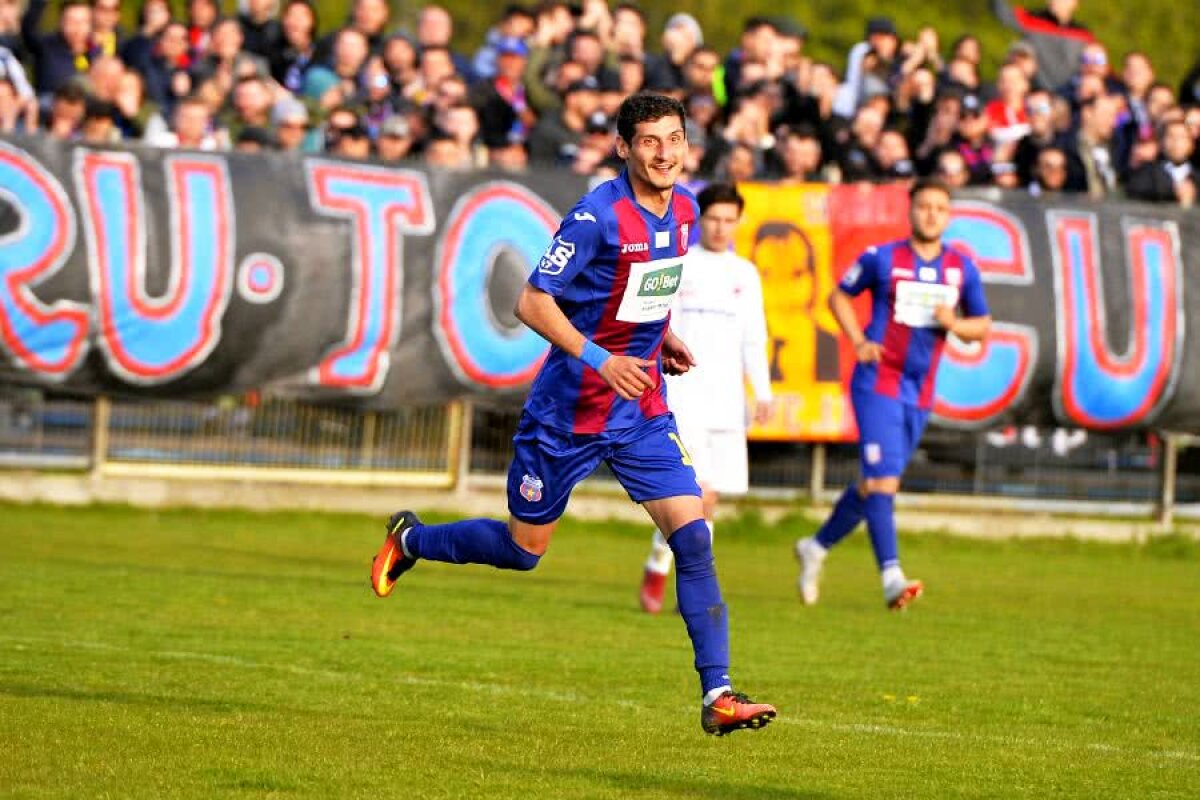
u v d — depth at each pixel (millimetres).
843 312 25312
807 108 38031
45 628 19828
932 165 38188
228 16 39125
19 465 33594
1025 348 35688
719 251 24250
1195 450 37500
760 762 14141
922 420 25438
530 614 23344
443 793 12438
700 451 24047
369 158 33875
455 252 34094
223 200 33031
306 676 17422
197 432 34281
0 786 12109
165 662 17844
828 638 22219
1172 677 19969
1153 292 36312
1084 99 40875
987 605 26844
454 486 35406
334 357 33562
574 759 13906
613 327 14469
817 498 36219
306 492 34812
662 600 25297
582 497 36375
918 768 14109
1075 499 37188
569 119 36594
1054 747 15328
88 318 32406
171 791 12164
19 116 34750
